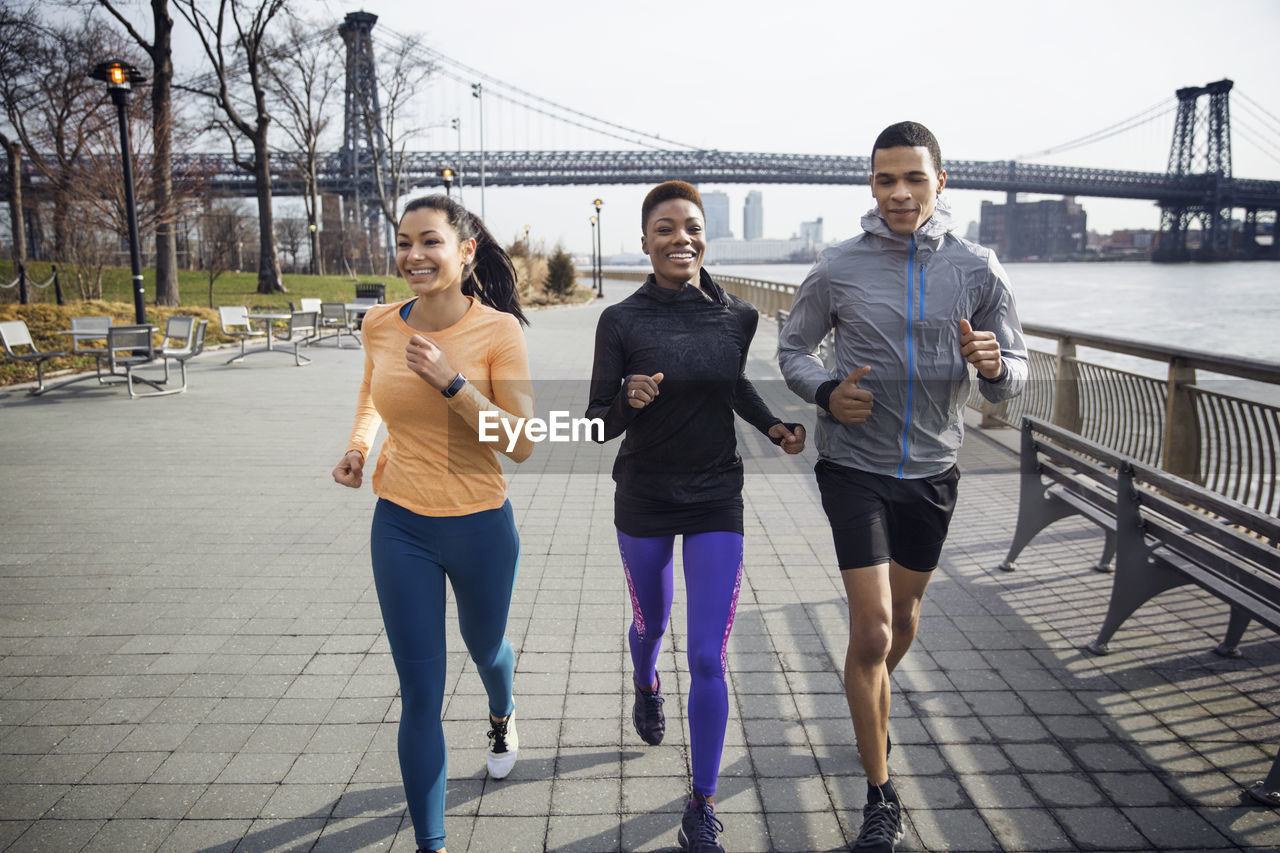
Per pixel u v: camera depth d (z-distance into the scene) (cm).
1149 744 284
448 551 231
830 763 277
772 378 1059
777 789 263
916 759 277
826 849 237
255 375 1234
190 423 857
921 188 239
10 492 598
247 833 243
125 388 1095
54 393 1053
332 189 6581
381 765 277
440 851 222
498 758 269
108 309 1711
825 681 330
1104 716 301
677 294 252
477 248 254
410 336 232
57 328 1501
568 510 563
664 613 269
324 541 494
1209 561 298
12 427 834
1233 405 457
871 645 237
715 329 249
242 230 3681
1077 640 360
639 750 285
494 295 262
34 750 285
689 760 280
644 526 255
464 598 242
